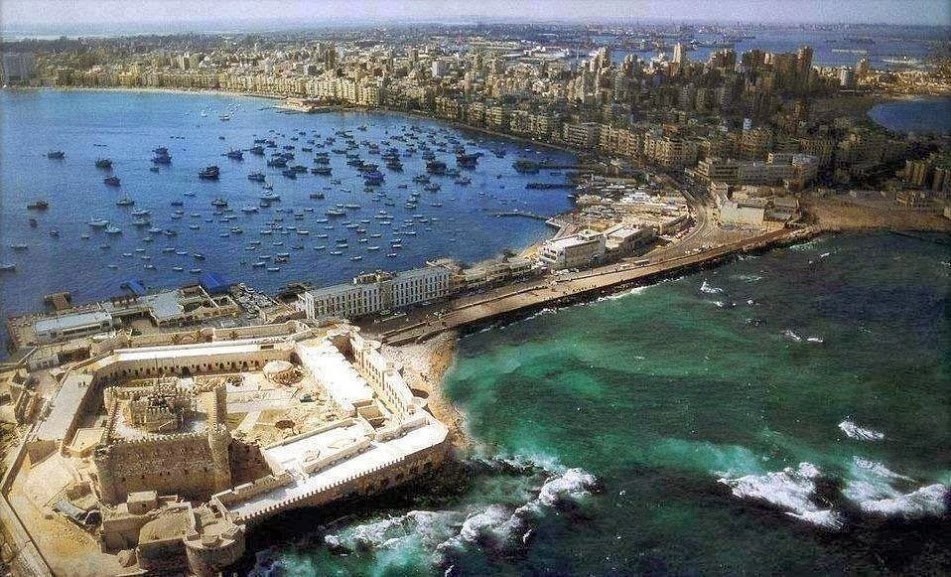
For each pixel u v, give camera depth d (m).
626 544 187.62
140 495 181.12
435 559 183.38
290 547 187.62
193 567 170.12
